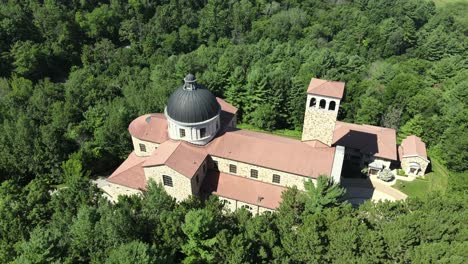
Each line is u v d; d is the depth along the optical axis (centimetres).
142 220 4697
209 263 4516
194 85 6375
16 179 7594
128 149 8212
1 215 4972
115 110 8338
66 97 9462
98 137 8050
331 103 6438
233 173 6788
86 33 13938
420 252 4462
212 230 4519
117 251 3825
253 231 4522
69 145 8000
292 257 4491
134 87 10219
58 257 4138
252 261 4300
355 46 15612
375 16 18112
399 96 10019
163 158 6175
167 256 4278
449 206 5550
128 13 14838
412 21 16738
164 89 9512
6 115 8625
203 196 6681
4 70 11650
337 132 8719
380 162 8312
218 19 15400
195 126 6353
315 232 4459
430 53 15350
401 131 9638
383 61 14712
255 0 17475
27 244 4050
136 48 13825
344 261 4331
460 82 10881
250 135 6856
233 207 6631
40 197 5503
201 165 6425
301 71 12044
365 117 9838
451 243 4628
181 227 4478
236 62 12562
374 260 4447
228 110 7869
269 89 10138
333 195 5356
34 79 12300
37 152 7456
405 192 7894
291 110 10375
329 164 6225
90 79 10544
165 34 14512
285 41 15712
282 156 6400
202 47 13600
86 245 4341
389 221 5275
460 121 8931
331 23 16775
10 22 11831
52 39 12988
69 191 5531
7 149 7462
